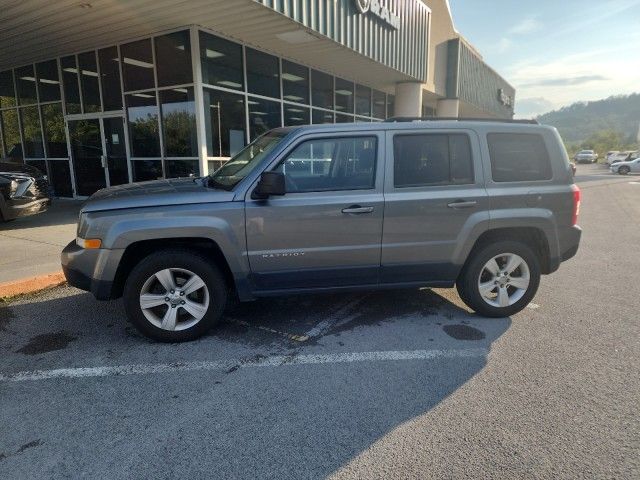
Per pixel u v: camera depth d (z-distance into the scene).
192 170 9.58
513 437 2.63
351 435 2.66
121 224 3.62
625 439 2.61
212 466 2.39
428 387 3.19
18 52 11.10
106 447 2.54
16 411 2.89
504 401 3.01
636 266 6.59
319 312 4.63
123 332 4.12
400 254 4.07
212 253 4.04
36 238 7.37
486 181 4.19
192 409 2.92
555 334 4.11
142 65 9.97
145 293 3.79
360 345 3.87
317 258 3.93
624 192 20.09
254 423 2.77
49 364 3.53
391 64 12.55
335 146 3.96
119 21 8.53
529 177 4.32
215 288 3.89
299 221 3.83
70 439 2.62
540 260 4.55
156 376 3.34
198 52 8.94
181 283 3.90
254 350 3.77
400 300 4.99
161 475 2.33
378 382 3.26
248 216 3.75
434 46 17.92
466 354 3.70
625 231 9.81
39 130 12.81
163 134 9.95
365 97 15.73
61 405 2.96
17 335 4.05
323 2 9.32
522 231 4.48
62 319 4.41
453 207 4.08
